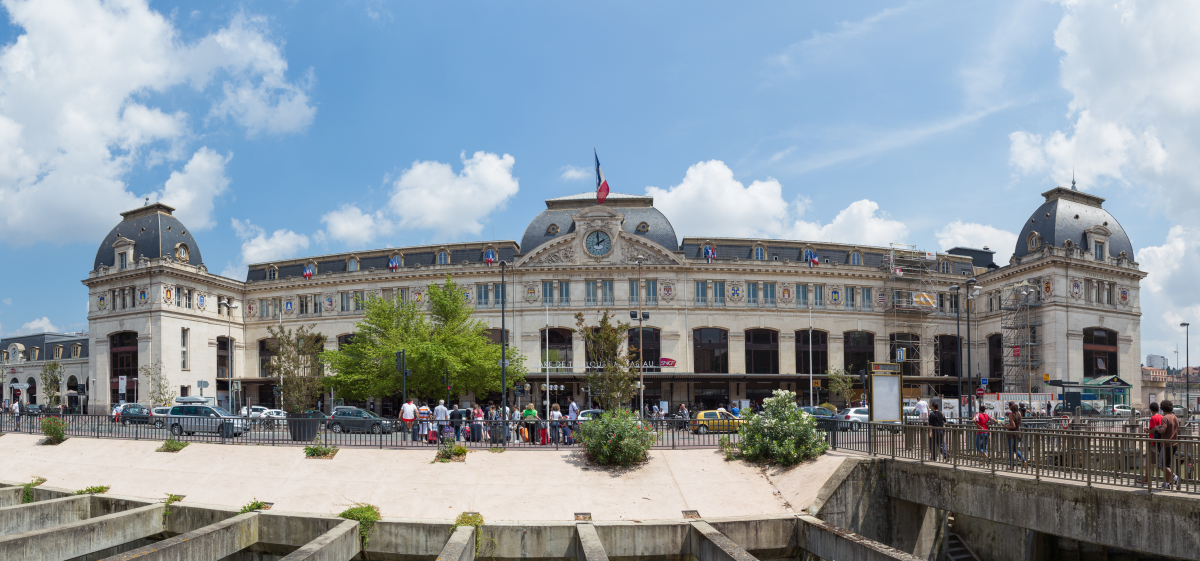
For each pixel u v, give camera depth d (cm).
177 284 6912
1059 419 3053
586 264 6469
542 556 1898
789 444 2323
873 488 2183
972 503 1888
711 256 6575
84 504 2241
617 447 2353
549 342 6462
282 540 1955
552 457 2412
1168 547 1454
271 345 5653
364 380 5084
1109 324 6475
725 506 2109
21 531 2048
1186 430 2514
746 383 6488
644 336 6412
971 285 4094
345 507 2084
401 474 2272
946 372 6969
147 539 2102
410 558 1916
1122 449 1598
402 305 5409
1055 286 6209
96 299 7188
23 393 9081
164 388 6500
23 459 2720
